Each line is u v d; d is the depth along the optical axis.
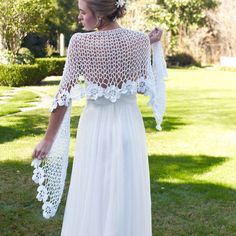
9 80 16.38
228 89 15.77
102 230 2.28
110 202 2.26
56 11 30.31
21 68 16.47
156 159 6.06
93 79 2.27
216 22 29.41
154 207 4.23
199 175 5.33
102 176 2.28
